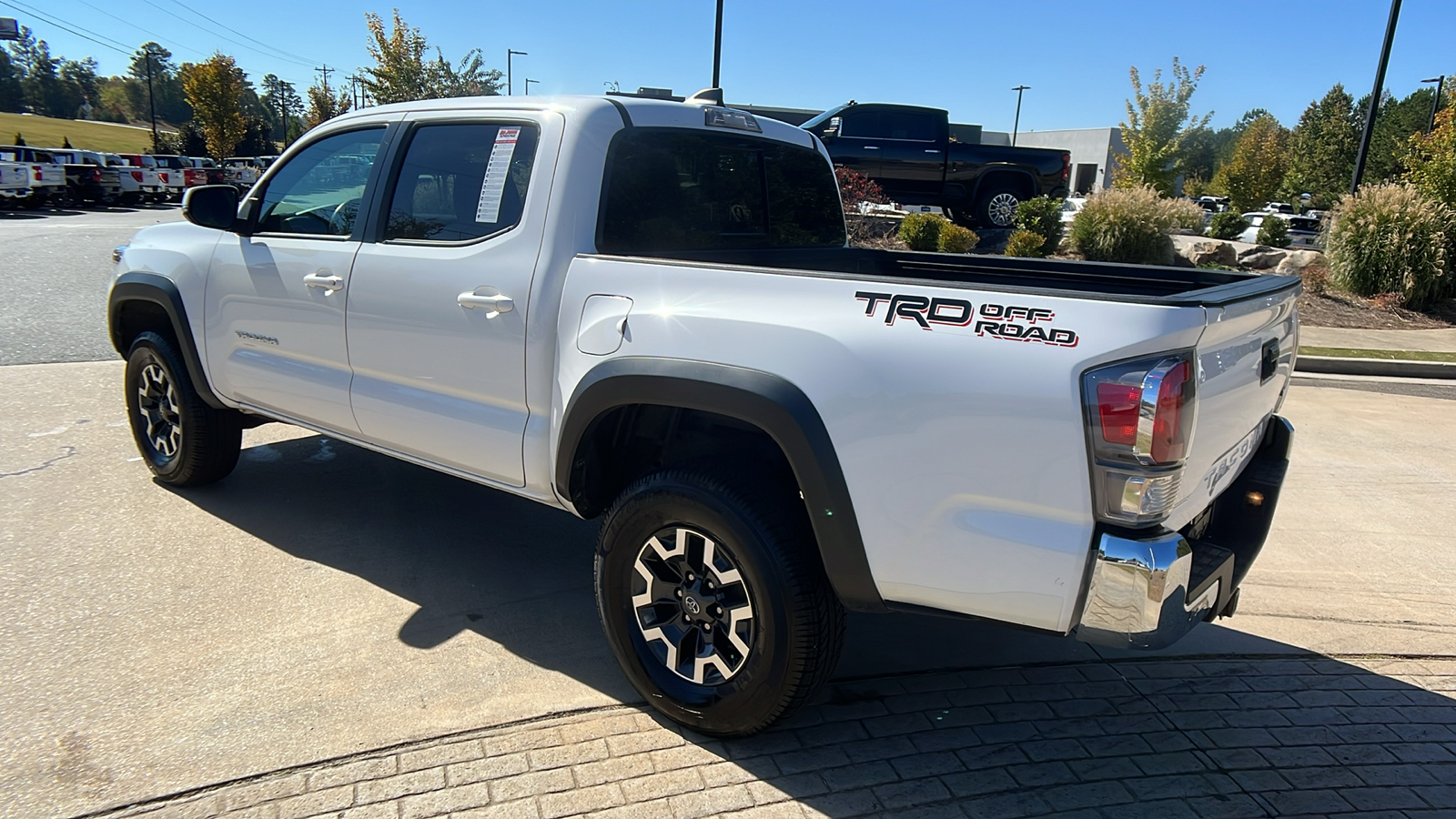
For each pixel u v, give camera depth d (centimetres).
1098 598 220
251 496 477
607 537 290
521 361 312
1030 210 1391
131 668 312
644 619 289
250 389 417
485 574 399
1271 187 5000
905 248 1315
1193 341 214
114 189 2758
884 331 240
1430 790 274
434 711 295
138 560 396
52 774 257
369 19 2833
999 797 263
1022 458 224
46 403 620
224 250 415
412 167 355
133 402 478
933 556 239
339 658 325
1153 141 2083
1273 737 300
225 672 312
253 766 264
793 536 260
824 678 267
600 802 254
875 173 1485
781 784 265
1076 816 256
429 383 345
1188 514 248
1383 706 321
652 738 286
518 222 317
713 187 371
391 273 347
